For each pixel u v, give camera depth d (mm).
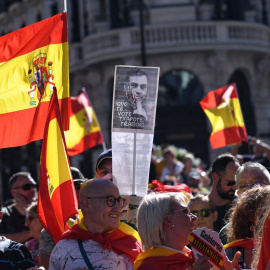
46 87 16938
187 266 12375
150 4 79750
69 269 12984
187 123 78625
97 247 13109
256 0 84750
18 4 97812
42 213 14773
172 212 12414
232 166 18703
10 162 98875
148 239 12453
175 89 79000
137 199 15352
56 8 89750
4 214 23047
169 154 39812
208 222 16781
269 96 85188
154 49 76875
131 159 15469
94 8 83625
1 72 17219
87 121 28062
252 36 78812
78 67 84188
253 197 13516
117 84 15438
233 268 12195
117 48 77812
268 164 30609
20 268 14547
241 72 81250
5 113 17109
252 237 13578
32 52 17156
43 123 16922
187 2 79625
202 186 34969
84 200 13305
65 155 14711
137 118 15453
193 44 76438
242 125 26531
